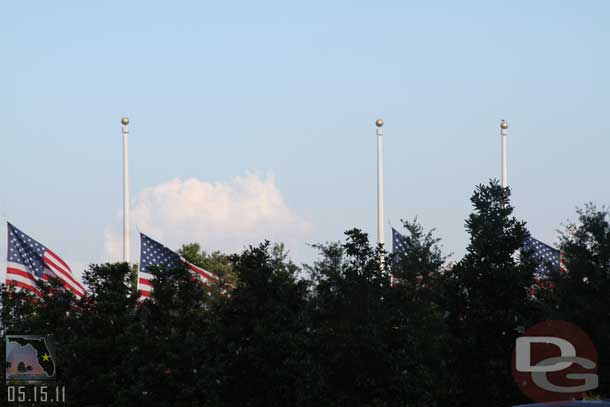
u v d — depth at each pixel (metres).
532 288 124.44
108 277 131.62
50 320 135.12
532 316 108.62
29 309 137.88
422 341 128.75
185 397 120.75
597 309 111.81
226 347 118.19
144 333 125.06
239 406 117.06
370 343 111.19
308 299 136.12
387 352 113.44
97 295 132.38
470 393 108.00
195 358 123.50
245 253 120.38
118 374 127.19
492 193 112.88
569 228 118.56
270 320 116.31
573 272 114.62
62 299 136.38
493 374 105.38
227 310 119.00
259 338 115.38
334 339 113.50
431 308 134.00
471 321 108.38
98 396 127.56
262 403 115.69
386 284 116.69
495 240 110.12
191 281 129.00
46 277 142.12
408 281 139.38
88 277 131.50
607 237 114.62
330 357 113.06
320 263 143.88
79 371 128.12
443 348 113.00
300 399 114.12
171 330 126.25
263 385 115.88
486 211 112.50
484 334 107.94
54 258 140.88
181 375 122.88
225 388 117.69
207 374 119.06
